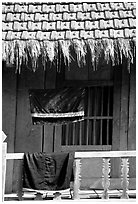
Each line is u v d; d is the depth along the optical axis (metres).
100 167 7.58
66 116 7.31
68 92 7.34
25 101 7.43
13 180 7.35
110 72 7.55
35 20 6.81
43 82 7.42
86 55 7.11
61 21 6.79
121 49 6.38
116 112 7.57
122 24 6.72
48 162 6.55
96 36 6.41
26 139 7.42
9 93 7.39
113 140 7.55
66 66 7.44
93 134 7.54
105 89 7.57
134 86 7.55
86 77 7.51
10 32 6.50
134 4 7.28
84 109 7.55
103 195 6.46
